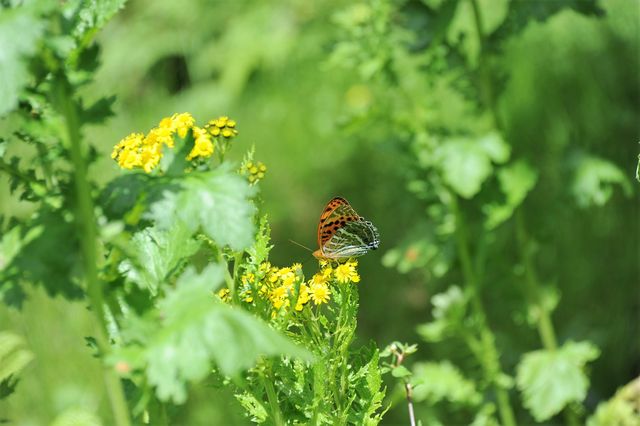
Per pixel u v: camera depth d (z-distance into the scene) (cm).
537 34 826
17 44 228
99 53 266
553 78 820
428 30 603
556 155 791
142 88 1068
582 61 816
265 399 333
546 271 793
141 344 247
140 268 262
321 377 306
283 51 970
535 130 808
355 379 320
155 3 1088
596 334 756
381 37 603
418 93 724
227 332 228
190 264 300
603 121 801
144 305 271
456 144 576
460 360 791
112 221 268
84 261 258
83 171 260
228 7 1068
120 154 288
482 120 802
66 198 265
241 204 262
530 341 779
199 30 1068
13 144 637
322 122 937
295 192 931
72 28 266
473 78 606
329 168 925
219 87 1010
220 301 309
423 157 603
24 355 366
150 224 286
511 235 784
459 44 612
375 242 372
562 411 728
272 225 918
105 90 988
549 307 607
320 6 991
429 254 623
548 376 584
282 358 312
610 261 787
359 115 598
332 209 360
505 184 596
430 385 601
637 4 815
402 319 855
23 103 277
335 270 312
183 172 284
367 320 870
